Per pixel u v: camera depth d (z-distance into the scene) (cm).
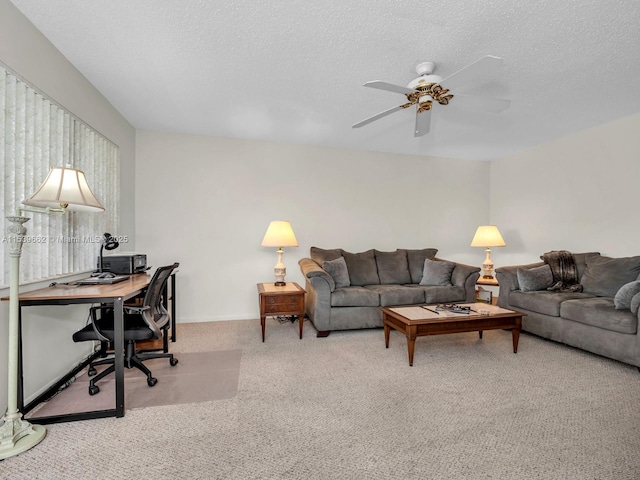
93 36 208
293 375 243
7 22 176
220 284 409
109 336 204
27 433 161
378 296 356
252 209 419
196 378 238
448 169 508
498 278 383
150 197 387
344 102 304
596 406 197
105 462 146
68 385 228
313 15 186
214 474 138
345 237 459
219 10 183
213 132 392
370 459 149
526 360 273
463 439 164
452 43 211
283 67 243
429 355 285
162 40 212
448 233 509
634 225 335
